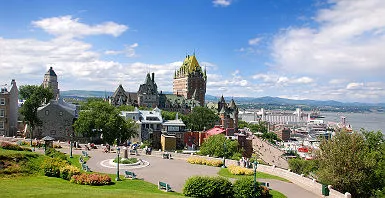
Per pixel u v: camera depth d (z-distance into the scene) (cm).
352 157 5556
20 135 11644
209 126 19325
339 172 5588
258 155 15412
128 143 12281
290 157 16312
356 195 5653
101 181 4694
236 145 9931
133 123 11706
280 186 5256
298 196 4766
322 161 5975
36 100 11150
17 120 12469
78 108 14975
